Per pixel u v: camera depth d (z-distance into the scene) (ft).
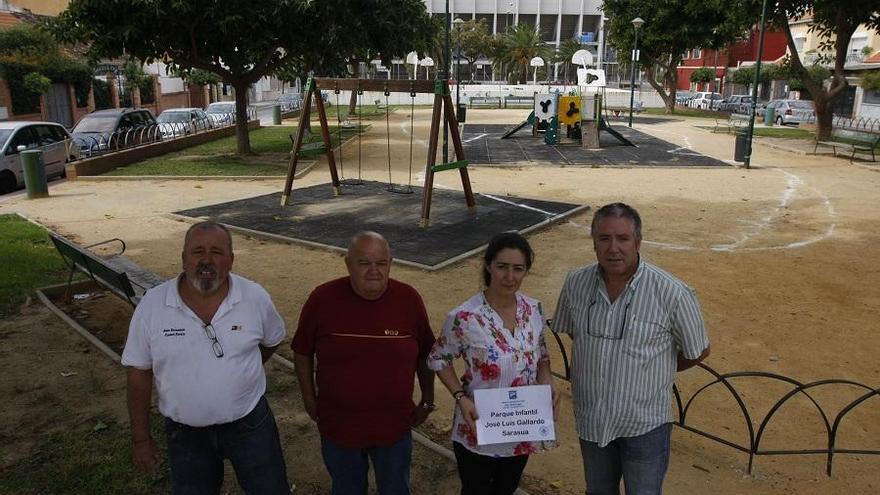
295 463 14.48
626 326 9.78
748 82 171.32
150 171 55.52
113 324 22.89
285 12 56.39
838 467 14.90
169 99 159.84
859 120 112.88
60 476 13.74
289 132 94.32
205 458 10.27
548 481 14.10
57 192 47.80
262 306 10.41
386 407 10.39
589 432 10.25
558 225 37.65
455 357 10.57
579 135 81.56
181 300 9.87
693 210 41.75
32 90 99.71
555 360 20.52
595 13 301.63
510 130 92.53
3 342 20.85
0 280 26.30
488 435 10.16
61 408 16.78
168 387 9.82
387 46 79.41
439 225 36.52
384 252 10.12
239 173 54.54
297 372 10.98
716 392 18.42
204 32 56.75
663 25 138.31
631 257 9.65
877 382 18.93
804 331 22.62
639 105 148.87
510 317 10.41
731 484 14.21
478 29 231.50
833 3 74.90
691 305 9.73
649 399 9.92
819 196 46.39
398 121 114.62
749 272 29.14
